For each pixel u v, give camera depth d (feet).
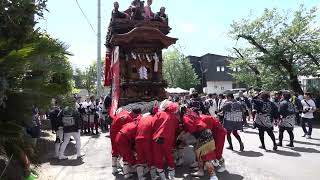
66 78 21.21
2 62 17.12
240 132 55.52
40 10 19.71
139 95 34.94
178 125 27.22
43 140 45.78
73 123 35.96
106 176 28.96
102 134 57.77
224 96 56.75
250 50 86.53
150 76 35.47
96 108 59.57
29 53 17.99
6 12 18.84
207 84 220.02
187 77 200.75
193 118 27.22
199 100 43.83
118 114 29.89
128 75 35.04
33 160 19.76
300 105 58.39
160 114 26.27
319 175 28.14
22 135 18.97
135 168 29.01
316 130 58.65
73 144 46.73
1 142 17.87
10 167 18.74
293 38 79.51
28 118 18.78
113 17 35.37
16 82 18.49
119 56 34.83
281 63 82.23
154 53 35.32
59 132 36.35
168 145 25.64
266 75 84.64
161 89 35.58
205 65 223.92
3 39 18.20
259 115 39.75
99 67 78.89
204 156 26.25
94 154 38.73
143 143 26.08
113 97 36.94
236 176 27.96
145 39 34.12
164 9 37.01
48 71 19.51
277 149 40.16
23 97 18.30
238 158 35.09
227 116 38.88
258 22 83.76
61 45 19.70
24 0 19.11
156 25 35.53
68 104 20.97
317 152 38.24
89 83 151.02
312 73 80.28
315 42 77.41
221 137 28.76
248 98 67.62
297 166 31.42
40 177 27.55
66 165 33.04
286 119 41.50
